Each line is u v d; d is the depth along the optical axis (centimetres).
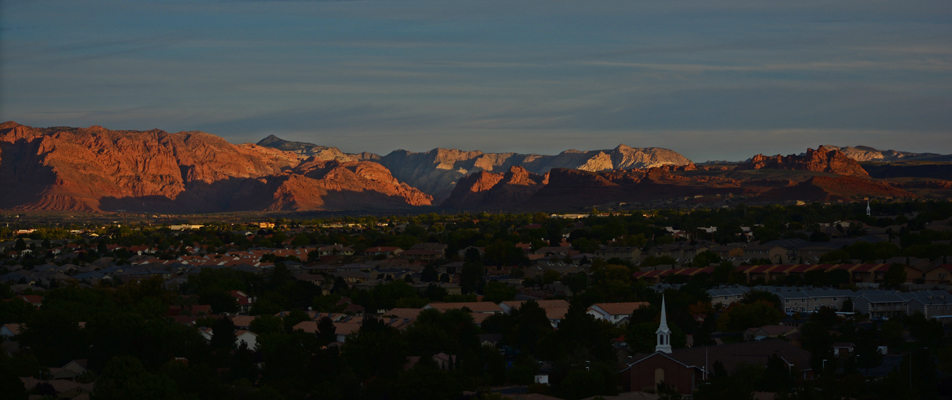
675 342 17825
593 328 17712
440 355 17262
